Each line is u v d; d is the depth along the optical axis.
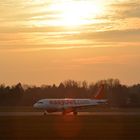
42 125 180.62
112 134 142.88
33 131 153.75
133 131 152.62
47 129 161.50
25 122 198.25
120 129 160.12
